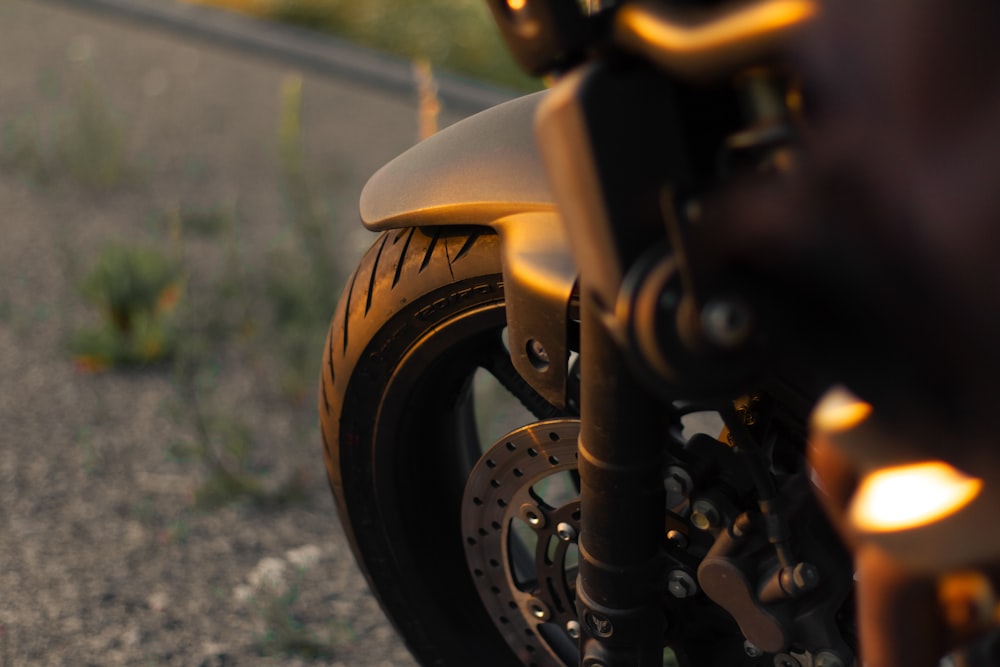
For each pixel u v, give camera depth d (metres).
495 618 2.02
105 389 3.17
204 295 3.69
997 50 1.42
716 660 1.87
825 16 1.44
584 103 1.52
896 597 1.54
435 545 2.06
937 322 1.48
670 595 1.85
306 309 3.43
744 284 1.52
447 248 1.91
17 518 2.59
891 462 1.53
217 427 2.92
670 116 1.54
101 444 2.89
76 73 6.01
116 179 4.71
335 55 6.44
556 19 1.53
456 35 6.80
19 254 3.98
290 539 2.59
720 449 1.79
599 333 1.67
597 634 1.78
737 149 1.52
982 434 1.49
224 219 4.31
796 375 1.70
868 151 1.46
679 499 1.93
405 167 1.92
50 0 7.20
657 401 1.69
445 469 2.07
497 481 1.93
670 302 1.52
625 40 1.52
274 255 3.84
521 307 1.81
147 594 2.44
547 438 1.88
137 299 3.38
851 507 1.54
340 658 2.33
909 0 1.42
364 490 2.03
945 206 1.45
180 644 2.34
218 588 2.46
